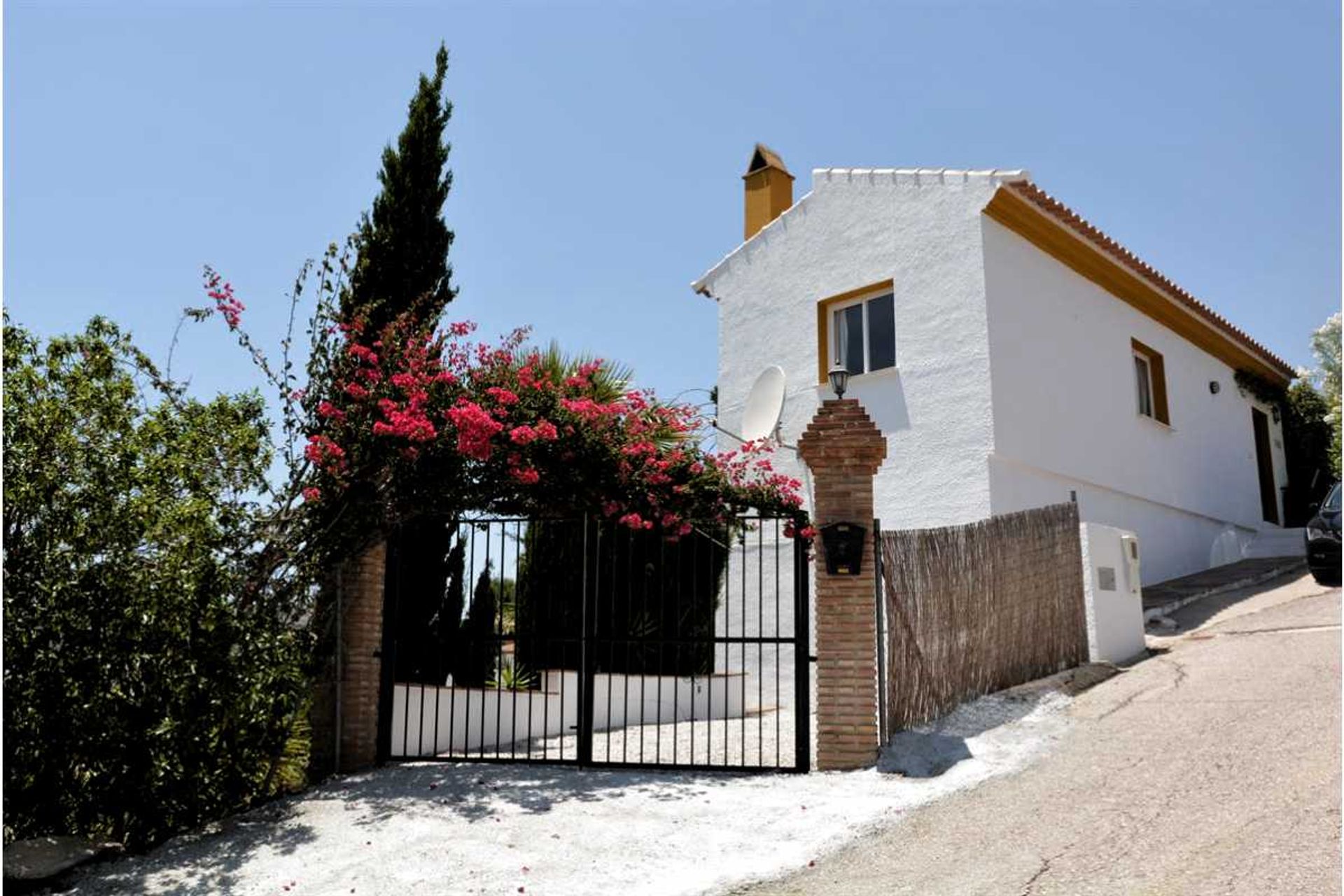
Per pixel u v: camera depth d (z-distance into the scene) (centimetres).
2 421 652
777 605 857
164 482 702
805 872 574
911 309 1395
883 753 802
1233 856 522
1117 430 1569
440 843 647
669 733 1094
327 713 876
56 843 656
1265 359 2083
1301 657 952
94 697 654
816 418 869
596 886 563
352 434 848
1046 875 531
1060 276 1495
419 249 1191
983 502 1269
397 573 926
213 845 675
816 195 1553
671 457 898
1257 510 2042
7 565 642
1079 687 961
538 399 887
